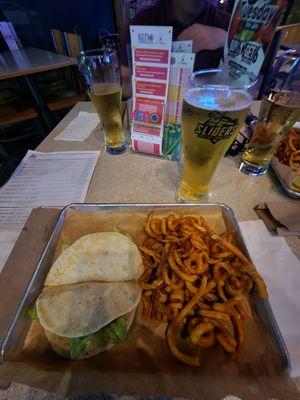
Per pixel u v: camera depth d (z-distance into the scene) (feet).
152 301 1.32
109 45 4.86
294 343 1.03
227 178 1.96
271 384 0.89
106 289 1.33
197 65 2.10
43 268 1.34
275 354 0.98
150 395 0.88
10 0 7.09
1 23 6.60
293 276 1.29
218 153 1.42
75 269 1.40
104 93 1.92
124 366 1.02
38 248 1.43
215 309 1.21
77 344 1.09
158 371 0.98
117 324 1.19
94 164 2.17
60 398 0.92
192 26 1.94
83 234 1.55
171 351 1.06
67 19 8.23
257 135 1.83
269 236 1.49
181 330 1.19
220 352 1.07
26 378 0.93
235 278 1.29
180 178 2.01
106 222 1.59
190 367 1.00
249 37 1.58
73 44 6.53
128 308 1.24
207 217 1.60
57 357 1.08
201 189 1.69
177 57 1.64
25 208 1.77
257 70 1.54
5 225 1.65
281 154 1.97
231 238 1.44
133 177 2.03
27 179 2.03
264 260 1.37
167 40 1.57
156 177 2.02
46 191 1.90
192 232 1.47
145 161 2.20
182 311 1.20
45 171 2.11
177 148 2.10
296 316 1.13
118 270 1.42
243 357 1.02
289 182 1.74
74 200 1.82
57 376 0.94
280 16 1.36
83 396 0.93
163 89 1.80
